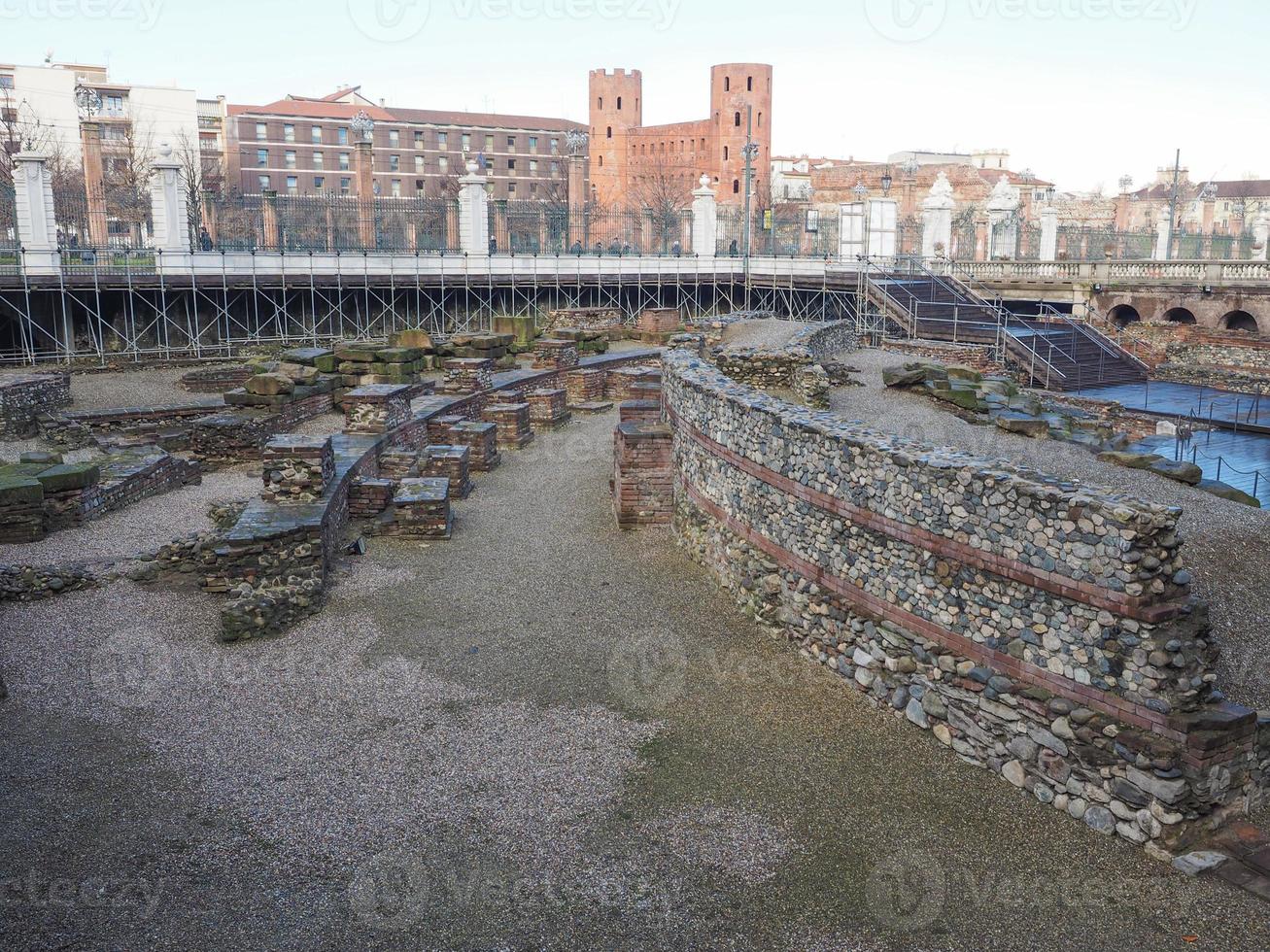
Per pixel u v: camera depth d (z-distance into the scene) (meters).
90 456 18.16
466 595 12.02
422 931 6.33
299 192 90.44
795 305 43.31
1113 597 7.24
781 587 10.79
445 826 7.40
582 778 8.06
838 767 8.25
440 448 16.69
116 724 8.79
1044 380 28.02
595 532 14.53
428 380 25.28
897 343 29.95
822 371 18.06
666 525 14.70
